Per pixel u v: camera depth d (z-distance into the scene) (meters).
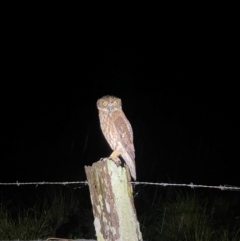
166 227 7.51
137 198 8.95
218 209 8.52
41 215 7.30
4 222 6.88
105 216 3.46
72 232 7.10
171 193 8.84
